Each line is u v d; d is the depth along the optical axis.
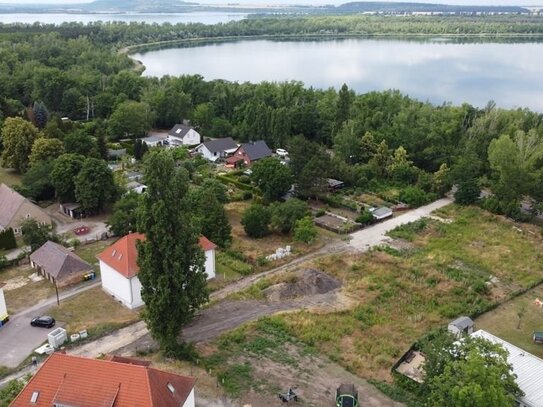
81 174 80.31
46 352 49.00
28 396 35.53
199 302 47.62
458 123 117.25
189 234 46.44
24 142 97.75
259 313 55.66
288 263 67.69
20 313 55.69
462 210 87.12
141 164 103.88
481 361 37.31
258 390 43.97
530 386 41.91
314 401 42.88
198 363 47.00
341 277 63.75
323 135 129.75
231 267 65.94
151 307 45.62
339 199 89.31
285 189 86.75
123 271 56.12
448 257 69.12
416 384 44.09
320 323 53.59
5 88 149.38
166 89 150.25
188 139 124.94
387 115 129.12
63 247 65.94
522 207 90.50
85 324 53.69
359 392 43.88
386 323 53.84
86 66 178.25
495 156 86.75
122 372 35.59
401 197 89.88
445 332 47.00
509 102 169.50
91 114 145.38
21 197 76.69
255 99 139.12
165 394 35.81
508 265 67.69
